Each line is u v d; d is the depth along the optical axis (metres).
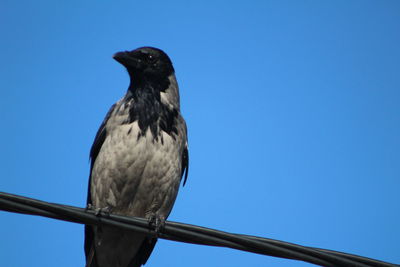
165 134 11.56
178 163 11.77
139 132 11.29
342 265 7.52
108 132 11.74
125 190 11.36
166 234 8.16
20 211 7.65
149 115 11.57
